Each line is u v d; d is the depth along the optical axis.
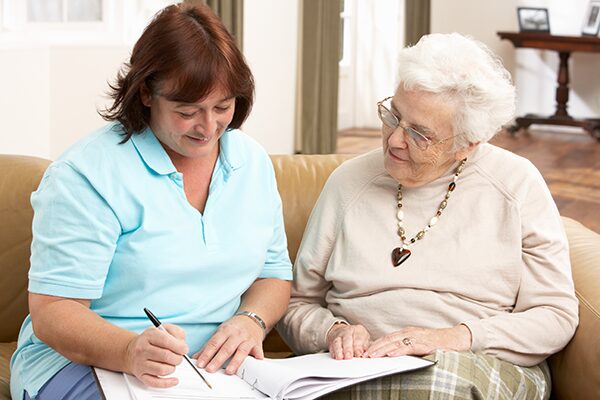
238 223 2.00
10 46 4.70
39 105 4.97
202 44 1.76
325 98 7.86
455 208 2.16
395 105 2.05
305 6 7.57
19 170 2.35
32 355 1.93
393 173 2.11
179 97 1.76
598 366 1.99
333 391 1.74
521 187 2.17
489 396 1.90
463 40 2.07
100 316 1.84
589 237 2.42
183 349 1.65
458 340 1.99
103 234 1.81
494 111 2.03
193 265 1.91
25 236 2.30
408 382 1.84
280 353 2.46
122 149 1.88
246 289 2.08
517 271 2.13
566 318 2.07
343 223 2.22
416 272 2.12
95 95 5.30
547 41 9.50
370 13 9.77
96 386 1.75
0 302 2.31
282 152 7.64
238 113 1.95
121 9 5.65
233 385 1.77
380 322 2.12
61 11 5.37
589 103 10.07
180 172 1.95
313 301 2.28
